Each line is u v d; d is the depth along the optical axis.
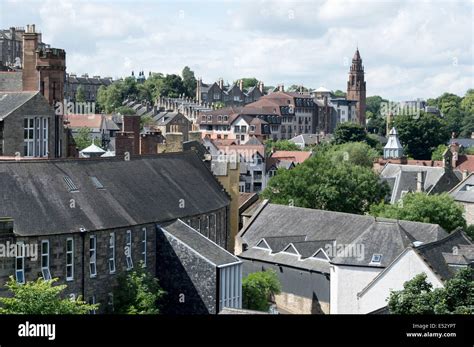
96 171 90.62
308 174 150.50
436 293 67.12
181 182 104.38
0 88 114.25
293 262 114.50
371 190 154.12
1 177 79.44
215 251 91.56
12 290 67.25
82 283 80.19
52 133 106.12
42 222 77.62
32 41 111.62
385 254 98.88
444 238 100.44
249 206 148.00
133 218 87.69
